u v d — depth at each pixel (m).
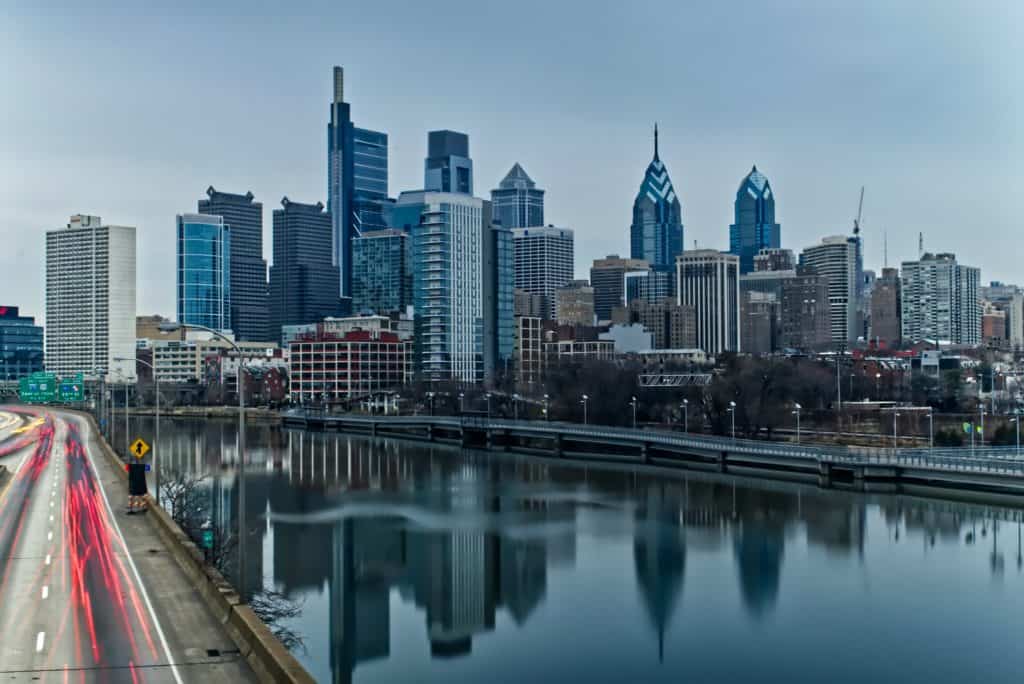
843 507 159.88
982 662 88.00
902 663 87.81
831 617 100.69
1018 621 98.94
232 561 112.94
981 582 112.88
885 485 177.50
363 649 91.31
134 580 75.62
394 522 150.12
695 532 142.12
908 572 117.62
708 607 104.50
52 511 111.69
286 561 123.31
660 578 116.06
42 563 81.88
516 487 188.25
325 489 185.38
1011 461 167.12
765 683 83.50
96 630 62.41
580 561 124.69
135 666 55.59
